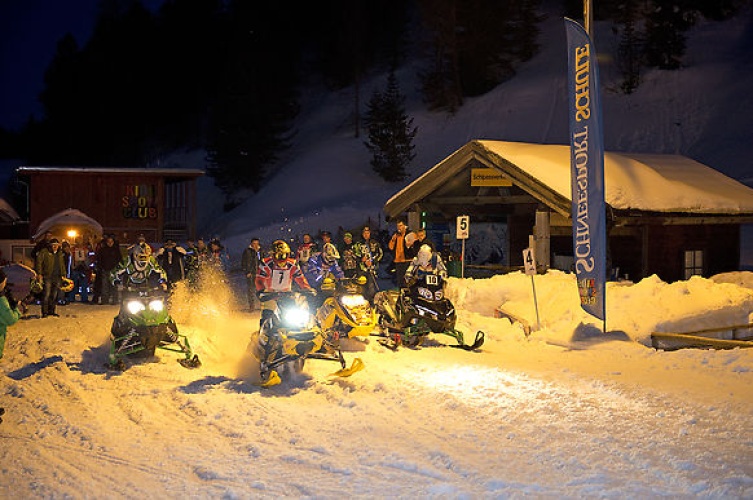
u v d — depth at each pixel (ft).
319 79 278.46
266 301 33.68
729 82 202.08
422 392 30.32
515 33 255.70
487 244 79.51
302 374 34.30
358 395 30.48
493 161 65.41
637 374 33.58
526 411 26.81
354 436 24.81
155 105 285.84
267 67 234.38
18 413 29.76
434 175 70.85
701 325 43.60
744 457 20.94
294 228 158.10
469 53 244.63
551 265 75.72
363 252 57.41
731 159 164.55
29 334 48.96
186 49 285.43
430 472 20.83
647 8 254.88
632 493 18.54
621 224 59.26
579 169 42.86
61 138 288.51
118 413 29.43
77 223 99.45
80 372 36.63
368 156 208.03
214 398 30.83
